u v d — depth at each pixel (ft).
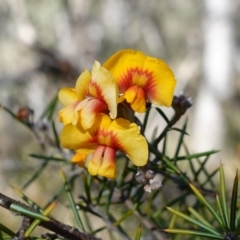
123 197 0.66
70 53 2.83
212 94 4.38
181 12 5.09
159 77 0.56
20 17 2.66
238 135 4.31
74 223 0.83
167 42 4.95
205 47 4.42
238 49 4.48
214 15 4.34
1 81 2.65
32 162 1.27
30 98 2.93
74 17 2.99
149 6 4.54
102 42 3.46
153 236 0.71
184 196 0.67
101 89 0.55
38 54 2.39
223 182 0.57
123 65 0.56
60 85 2.30
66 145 0.56
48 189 1.19
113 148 0.56
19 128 2.39
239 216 0.57
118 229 0.64
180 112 0.59
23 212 0.52
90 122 0.55
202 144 4.34
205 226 0.57
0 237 0.54
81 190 0.89
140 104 0.55
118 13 4.02
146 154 0.55
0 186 1.59
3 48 3.52
